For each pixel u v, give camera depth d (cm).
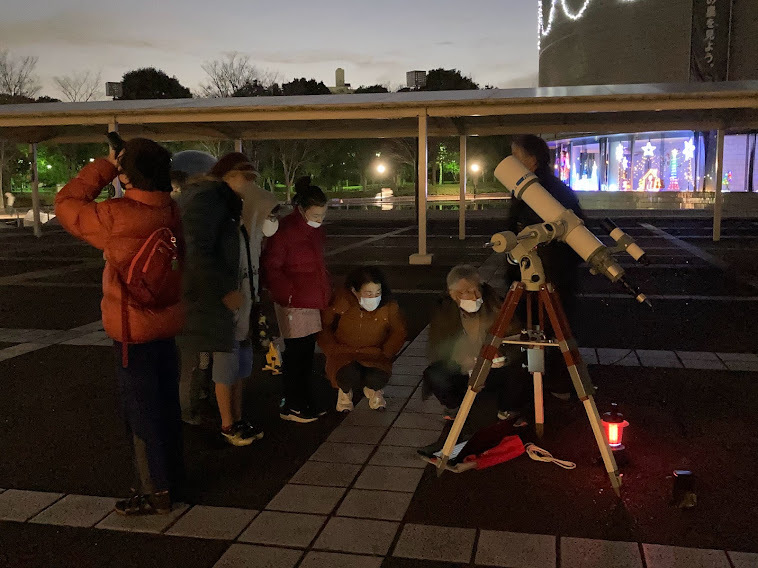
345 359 484
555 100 1216
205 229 387
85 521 337
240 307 416
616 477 347
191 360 462
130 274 323
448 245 1712
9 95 3666
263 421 483
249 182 440
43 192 4834
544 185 462
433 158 3997
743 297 935
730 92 1164
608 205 3297
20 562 301
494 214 2719
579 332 737
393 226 2400
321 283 463
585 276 1151
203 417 472
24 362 650
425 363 623
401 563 294
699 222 2288
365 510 343
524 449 408
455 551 303
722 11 2914
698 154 3070
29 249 1773
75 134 1834
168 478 344
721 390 530
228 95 3656
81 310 923
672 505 343
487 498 355
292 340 464
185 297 399
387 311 489
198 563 298
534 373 415
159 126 1653
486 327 448
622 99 1197
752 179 2941
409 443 432
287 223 455
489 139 4019
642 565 289
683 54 3047
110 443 444
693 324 771
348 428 461
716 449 416
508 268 479
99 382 583
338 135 1795
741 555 296
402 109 1273
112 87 2089
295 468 400
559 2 3759
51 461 415
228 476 390
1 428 473
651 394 523
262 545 311
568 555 298
